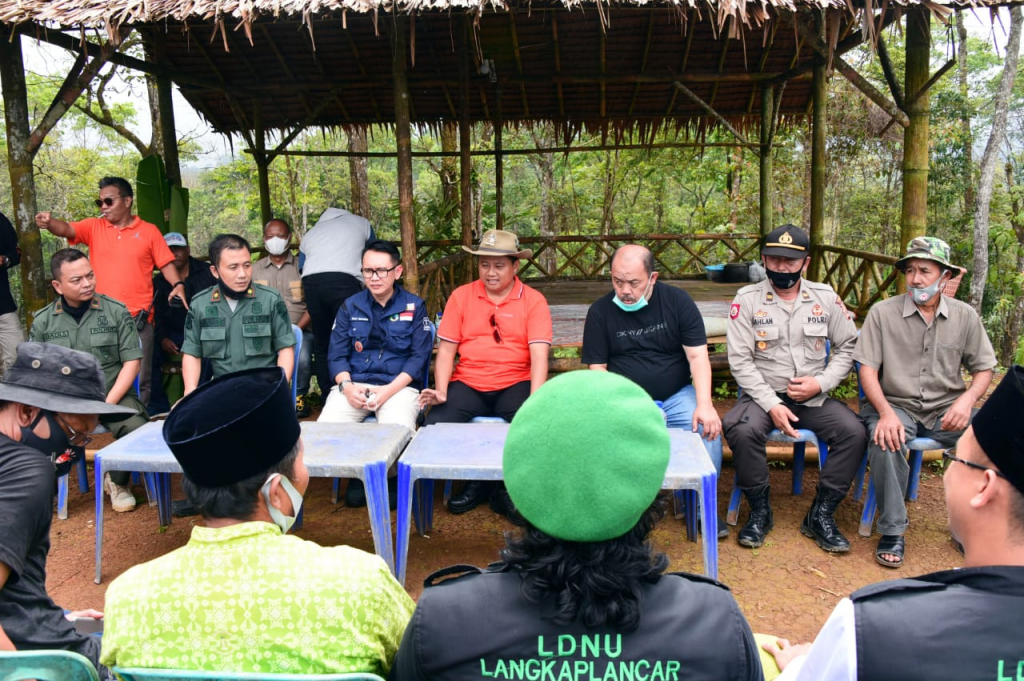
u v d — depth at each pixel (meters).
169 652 1.31
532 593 1.13
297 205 18.09
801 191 14.75
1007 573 1.08
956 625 1.07
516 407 3.67
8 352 4.71
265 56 6.79
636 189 16.95
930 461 4.04
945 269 3.20
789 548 3.26
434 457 2.73
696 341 3.47
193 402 1.38
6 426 1.99
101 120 8.95
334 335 3.85
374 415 3.77
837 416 3.26
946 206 13.77
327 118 8.30
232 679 1.29
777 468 4.14
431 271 5.78
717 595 1.19
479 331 3.74
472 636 1.15
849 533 3.41
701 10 4.22
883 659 1.08
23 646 1.76
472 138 13.82
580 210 16.97
